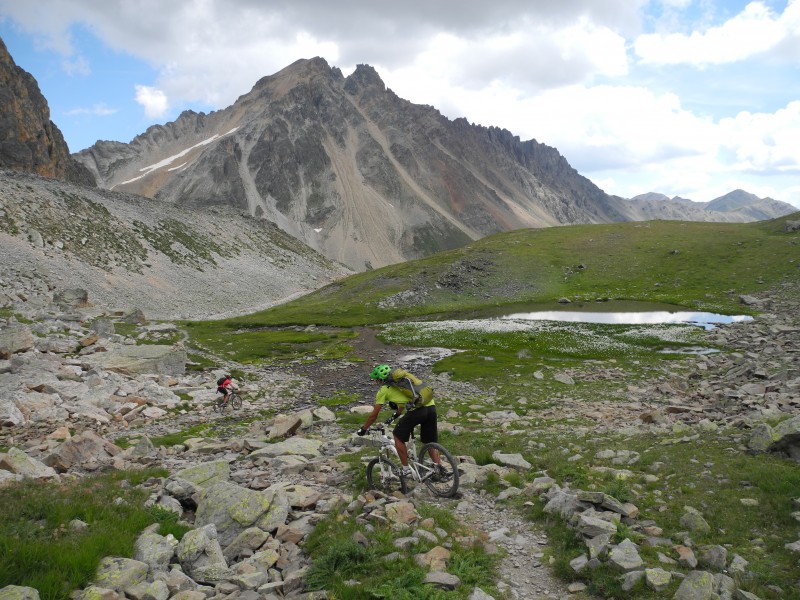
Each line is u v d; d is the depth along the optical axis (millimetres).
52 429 24031
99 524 9484
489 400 32656
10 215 120062
